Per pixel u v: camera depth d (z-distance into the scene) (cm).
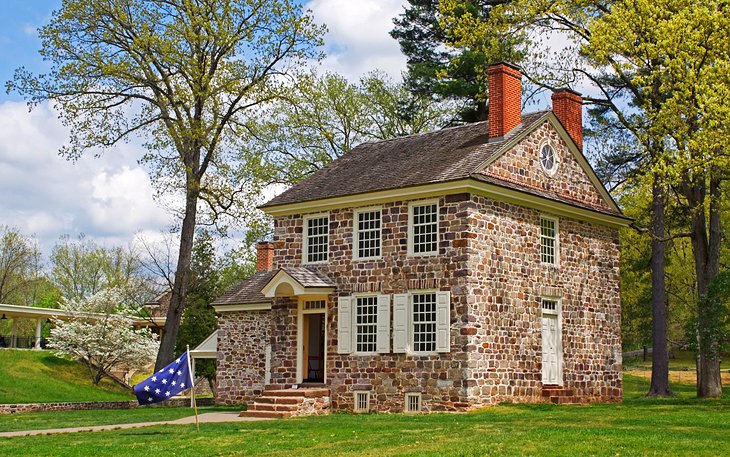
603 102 3159
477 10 3938
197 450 1689
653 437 1609
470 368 2342
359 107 4741
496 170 2522
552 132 2800
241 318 3531
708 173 2694
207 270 4881
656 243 3291
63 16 3228
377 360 2553
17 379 4038
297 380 2756
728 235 4500
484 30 3281
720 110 2389
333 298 2698
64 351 4388
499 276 2481
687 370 5412
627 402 2847
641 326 4841
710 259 3053
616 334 2952
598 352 2853
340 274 2688
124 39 3347
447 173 2475
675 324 5291
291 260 2845
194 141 3447
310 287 2623
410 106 4553
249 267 5322
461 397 2336
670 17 2728
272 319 2856
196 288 4812
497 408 2344
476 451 1503
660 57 2734
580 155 2898
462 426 1894
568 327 2736
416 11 4356
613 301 2966
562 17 3158
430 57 4412
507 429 1803
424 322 2466
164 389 1902
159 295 5866
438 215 2459
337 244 2712
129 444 1798
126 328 4588
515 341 2511
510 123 2650
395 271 2545
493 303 2448
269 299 3375
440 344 2400
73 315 4631
